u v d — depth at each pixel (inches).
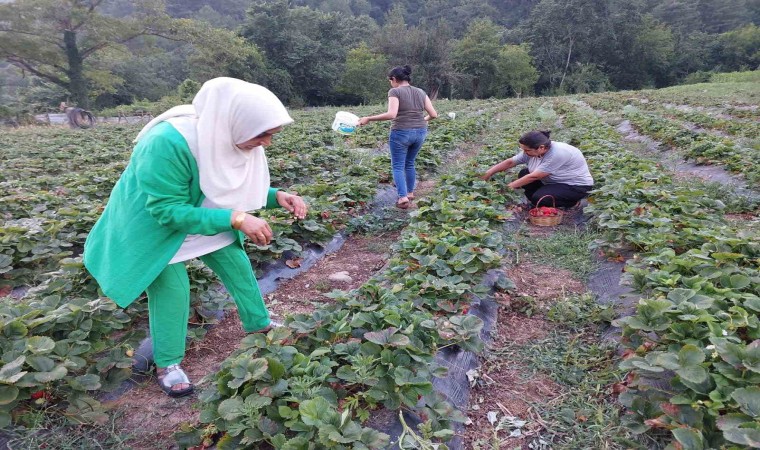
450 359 120.0
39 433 100.5
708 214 202.1
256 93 95.8
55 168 401.7
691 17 3065.9
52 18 1376.7
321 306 134.6
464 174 262.5
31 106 1460.4
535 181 247.4
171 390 112.7
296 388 92.5
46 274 155.0
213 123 94.5
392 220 245.3
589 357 125.6
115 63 1910.7
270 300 169.0
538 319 148.0
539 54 2684.5
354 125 242.8
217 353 135.9
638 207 191.5
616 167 288.7
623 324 115.0
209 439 95.3
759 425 76.3
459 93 2381.9
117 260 99.1
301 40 2033.7
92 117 943.7
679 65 2763.3
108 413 110.1
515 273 178.7
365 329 115.8
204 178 96.9
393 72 244.4
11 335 110.6
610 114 741.9
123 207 99.0
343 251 217.0
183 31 1521.9
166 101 1579.7
